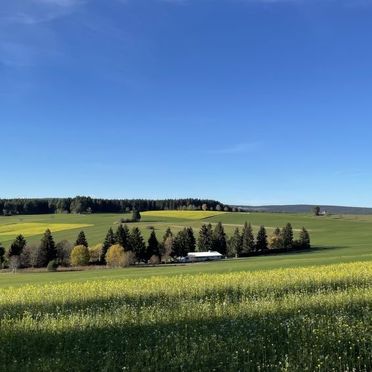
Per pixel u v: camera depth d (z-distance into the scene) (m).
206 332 13.85
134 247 95.44
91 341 13.79
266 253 97.81
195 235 116.88
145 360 11.52
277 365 10.54
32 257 92.00
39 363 11.56
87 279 42.22
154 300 21.41
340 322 13.44
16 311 20.12
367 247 87.88
